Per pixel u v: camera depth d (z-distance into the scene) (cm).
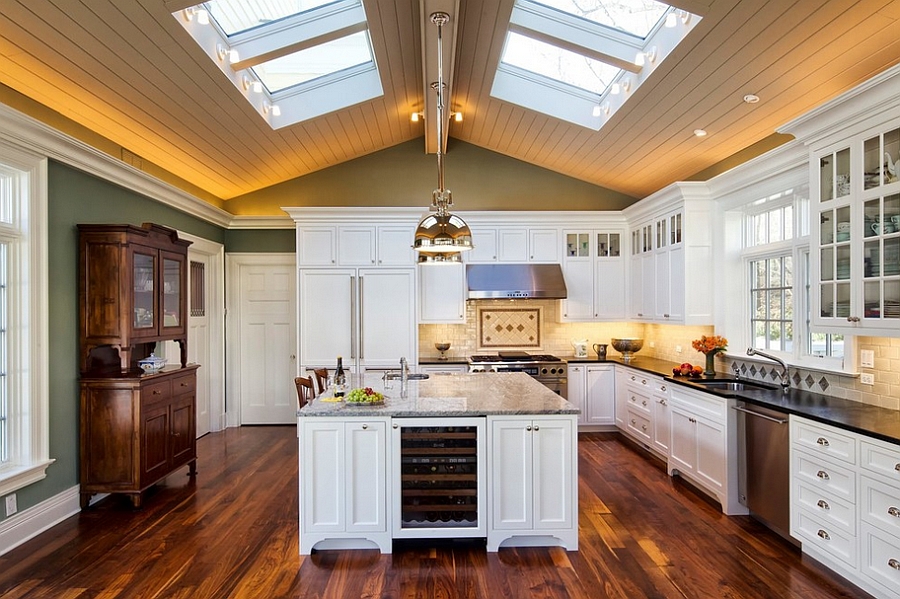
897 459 234
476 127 594
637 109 433
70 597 261
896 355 299
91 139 392
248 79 412
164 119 403
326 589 270
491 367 582
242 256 655
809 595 259
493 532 311
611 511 370
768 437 326
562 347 660
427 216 350
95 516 365
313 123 500
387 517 311
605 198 659
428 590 268
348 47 446
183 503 391
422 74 461
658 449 477
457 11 321
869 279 270
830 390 349
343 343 593
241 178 584
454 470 313
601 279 628
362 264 594
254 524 352
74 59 305
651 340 634
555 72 471
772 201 417
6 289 326
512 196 657
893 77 244
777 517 319
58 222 358
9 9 256
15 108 321
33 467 326
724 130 421
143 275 405
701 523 348
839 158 292
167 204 498
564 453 313
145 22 294
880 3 256
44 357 339
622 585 271
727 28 305
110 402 377
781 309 416
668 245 512
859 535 255
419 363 602
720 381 422
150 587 271
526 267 620
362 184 651
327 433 311
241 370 661
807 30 287
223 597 262
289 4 354
